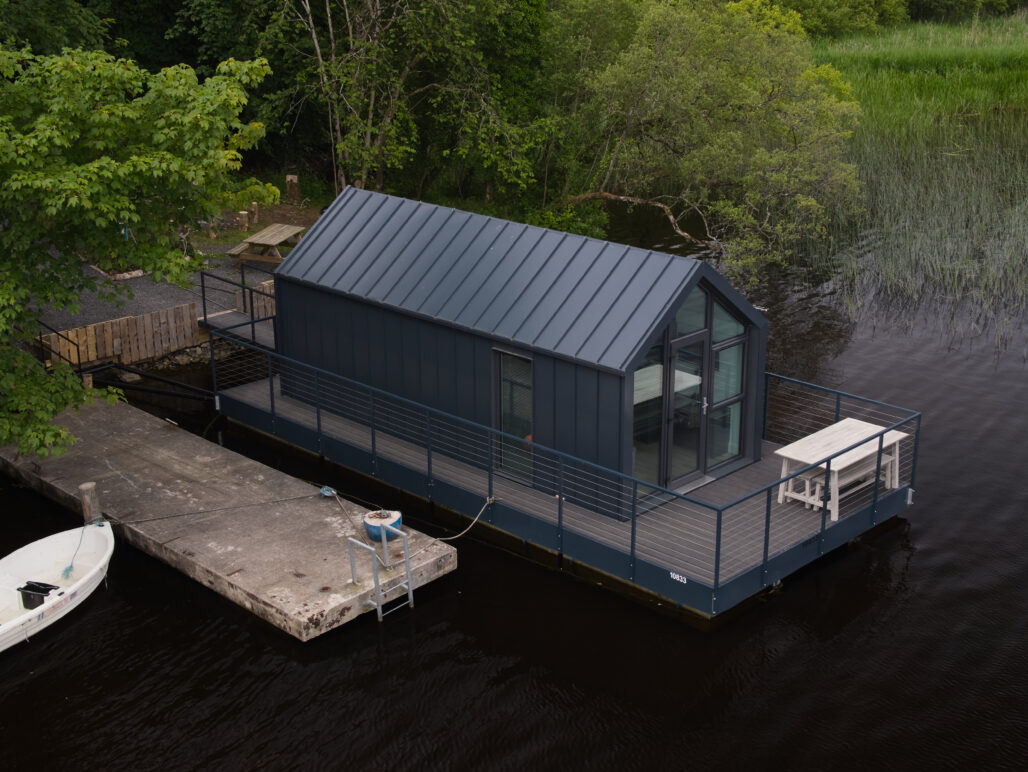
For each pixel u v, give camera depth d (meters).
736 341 14.30
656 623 12.20
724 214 26.66
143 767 9.92
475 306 14.41
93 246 13.52
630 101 27.36
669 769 9.87
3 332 14.30
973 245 26.42
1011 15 63.09
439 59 28.11
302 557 12.85
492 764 9.95
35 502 14.95
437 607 12.53
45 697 10.95
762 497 13.91
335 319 16.28
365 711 10.73
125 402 17.36
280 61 29.77
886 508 13.87
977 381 19.58
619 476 13.02
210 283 23.31
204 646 11.77
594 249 13.97
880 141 33.22
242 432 17.39
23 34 22.84
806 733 10.36
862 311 23.41
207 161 13.04
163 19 31.31
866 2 53.50
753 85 26.97
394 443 15.77
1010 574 13.20
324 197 32.09
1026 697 10.88
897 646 11.76
